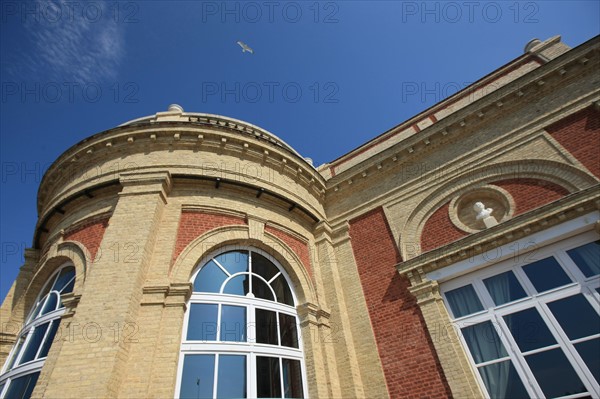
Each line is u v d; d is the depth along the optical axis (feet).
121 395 18.35
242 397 21.56
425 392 23.66
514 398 20.93
